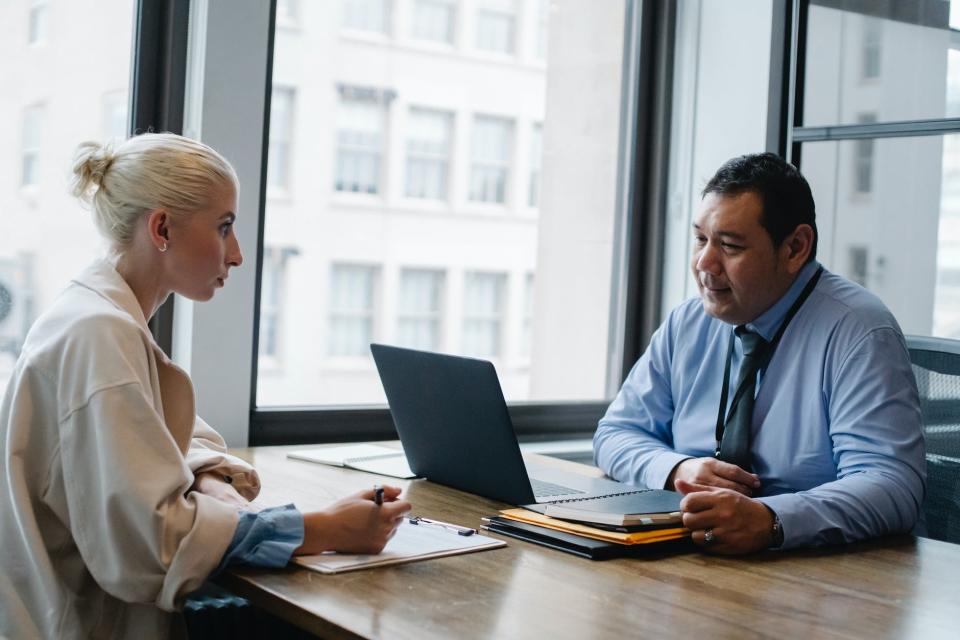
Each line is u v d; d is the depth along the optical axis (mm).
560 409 3016
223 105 2287
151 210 1438
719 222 1816
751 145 2869
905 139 2506
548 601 1204
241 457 2117
